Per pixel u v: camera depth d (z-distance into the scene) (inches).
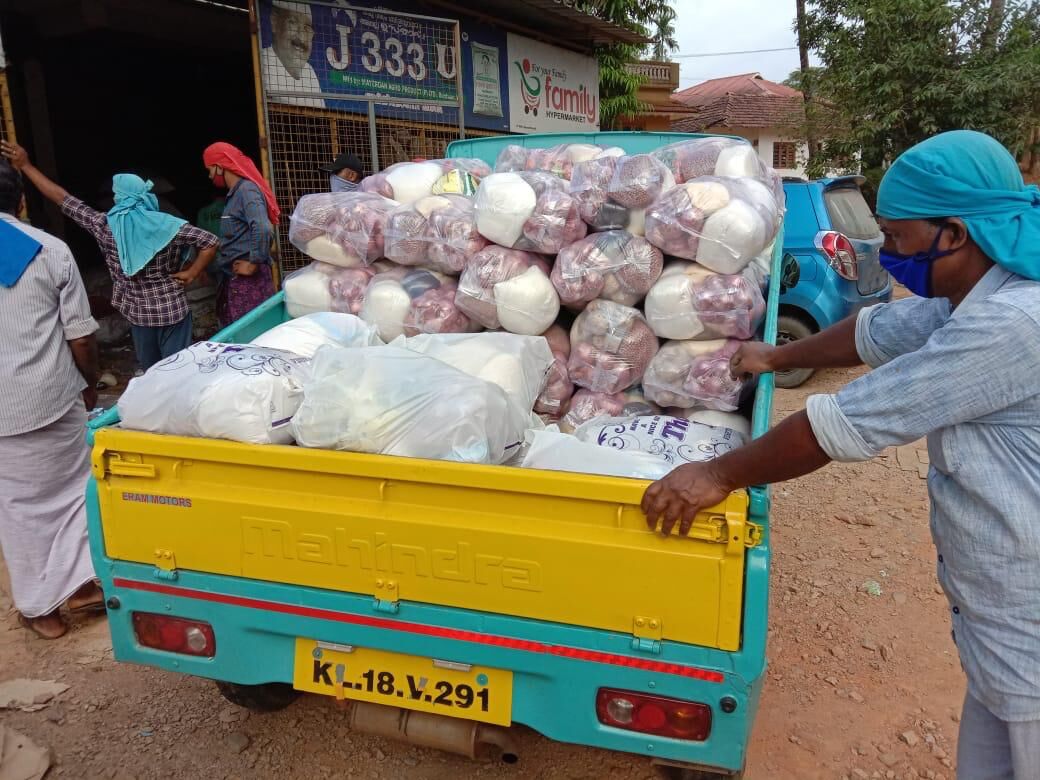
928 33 463.5
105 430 86.5
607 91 515.8
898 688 122.9
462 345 99.7
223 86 397.1
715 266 102.4
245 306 213.2
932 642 134.9
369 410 82.3
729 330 102.0
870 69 468.8
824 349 88.7
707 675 72.0
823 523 180.9
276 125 281.3
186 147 388.5
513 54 395.5
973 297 61.2
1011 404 58.2
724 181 107.6
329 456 77.9
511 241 109.0
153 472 84.9
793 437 62.7
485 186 109.9
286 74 283.0
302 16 285.0
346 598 81.0
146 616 89.7
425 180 132.9
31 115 325.1
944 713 116.9
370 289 116.7
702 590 70.2
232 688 106.0
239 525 82.5
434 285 116.1
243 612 85.5
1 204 127.4
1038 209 58.8
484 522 75.1
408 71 331.9
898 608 145.2
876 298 287.0
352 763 106.7
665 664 73.0
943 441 62.4
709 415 103.3
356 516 78.1
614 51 501.0
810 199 264.7
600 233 107.7
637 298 108.7
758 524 68.4
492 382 90.5
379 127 321.4
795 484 203.5
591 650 74.7
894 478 206.2
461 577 76.7
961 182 58.5
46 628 137.0
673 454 88.4
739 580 69.1
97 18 298.7
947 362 57.7
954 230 60.3
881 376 61.1
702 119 948.0
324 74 295.6
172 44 347.3
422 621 79.2
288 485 81.0
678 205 101.5
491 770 105.1
